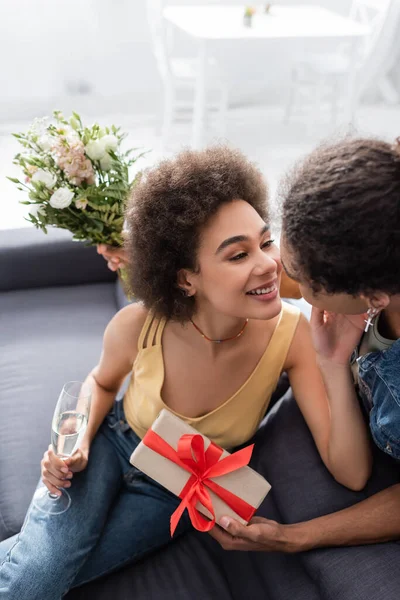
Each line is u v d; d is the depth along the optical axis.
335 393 1.27
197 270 1.21
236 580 1.34
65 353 1.97
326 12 4.45
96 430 1.50
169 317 1.30
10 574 1.27
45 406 1.78
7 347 2.00
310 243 0.94
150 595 1.31
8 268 2.23
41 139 1.58
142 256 1.24
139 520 1.40
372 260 0.92
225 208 1.17
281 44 3.95
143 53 4.66
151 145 4.39
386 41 4.29
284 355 1.37
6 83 4.53
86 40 4.53
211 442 1.28
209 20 4.05
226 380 1.37
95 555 1.35
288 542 1.21
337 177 0.92
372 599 1.10
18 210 3.63
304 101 5.10
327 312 1.24
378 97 5.29
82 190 1.56
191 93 4.79
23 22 4.36
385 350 1.16
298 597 1.22
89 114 4.76
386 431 1.18
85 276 2.33
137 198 1.23
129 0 4.45
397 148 0.94
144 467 1.28
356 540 1.22
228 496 1.25
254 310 1.21
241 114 4.95
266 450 1.43
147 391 1.39
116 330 1.43
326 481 1.32
